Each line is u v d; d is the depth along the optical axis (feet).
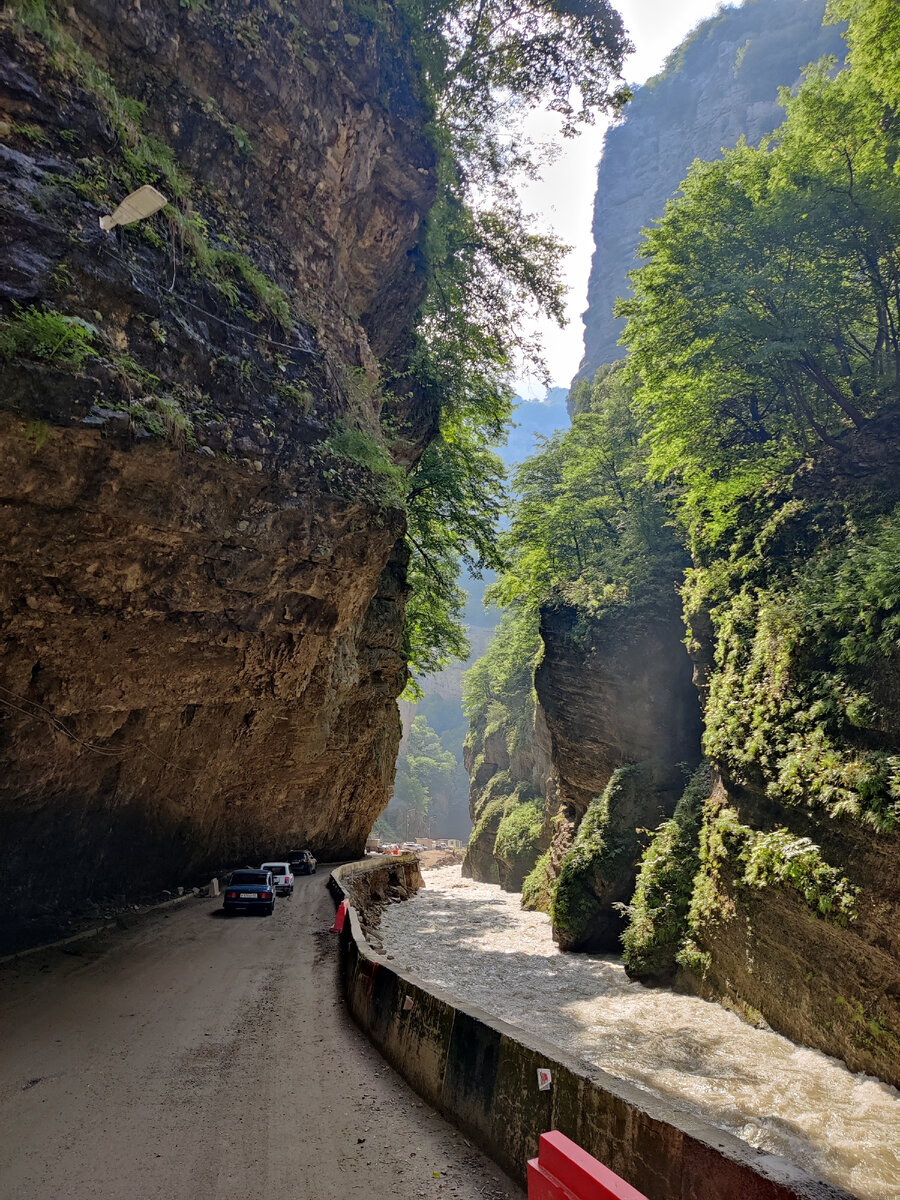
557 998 58.08
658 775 83.56
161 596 40.37
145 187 26.45
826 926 42.32
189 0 36.83
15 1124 19.04
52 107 28.73
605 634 93.30
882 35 61.00
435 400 84.43
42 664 38.88
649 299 73.20
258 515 40.42
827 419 72.95
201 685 52.37
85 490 31.04
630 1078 39.55
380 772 113.50
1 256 25.80
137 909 58.65
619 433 119.65
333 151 48.85
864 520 57.16
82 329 27.35
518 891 149.38
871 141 64.23
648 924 65.05
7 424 26.43
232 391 37.32
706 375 69.82
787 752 50.96
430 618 115.34
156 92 36.78
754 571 67.46
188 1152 17.51
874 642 44.73
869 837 40.27
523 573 128.47
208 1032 28.17
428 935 82.12
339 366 48.73
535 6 61.46
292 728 72.54
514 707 207.62
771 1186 9.64
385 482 50.24
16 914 46.65
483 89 68.03
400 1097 21.29
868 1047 38.88
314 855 111.24
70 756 45.70
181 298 34.27
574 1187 8.27
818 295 64.59
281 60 42.86
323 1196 15.24
